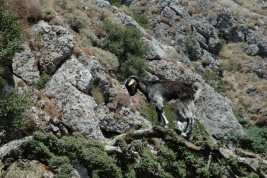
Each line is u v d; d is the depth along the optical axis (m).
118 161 51.91
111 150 51.75
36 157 49.06
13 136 58.81
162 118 47.03
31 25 76.06
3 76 65.75
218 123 111.69
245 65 153.00
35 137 50.06
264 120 128.00
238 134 111.31
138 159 51.53
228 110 115.25
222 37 162.50
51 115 67.38
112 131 77.69
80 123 67.50
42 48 73.44
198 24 154.50
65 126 67.88
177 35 150.25
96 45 102.81
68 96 69.50
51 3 98.94
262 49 160.50
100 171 49.75
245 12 171.88
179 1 160.00
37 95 67.06
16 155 48.50
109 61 96.94
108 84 81.38
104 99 80.62
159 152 51.19
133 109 83.12
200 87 46.84
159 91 46.28
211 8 164.50
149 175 48.78
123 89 93.12
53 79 70.94
